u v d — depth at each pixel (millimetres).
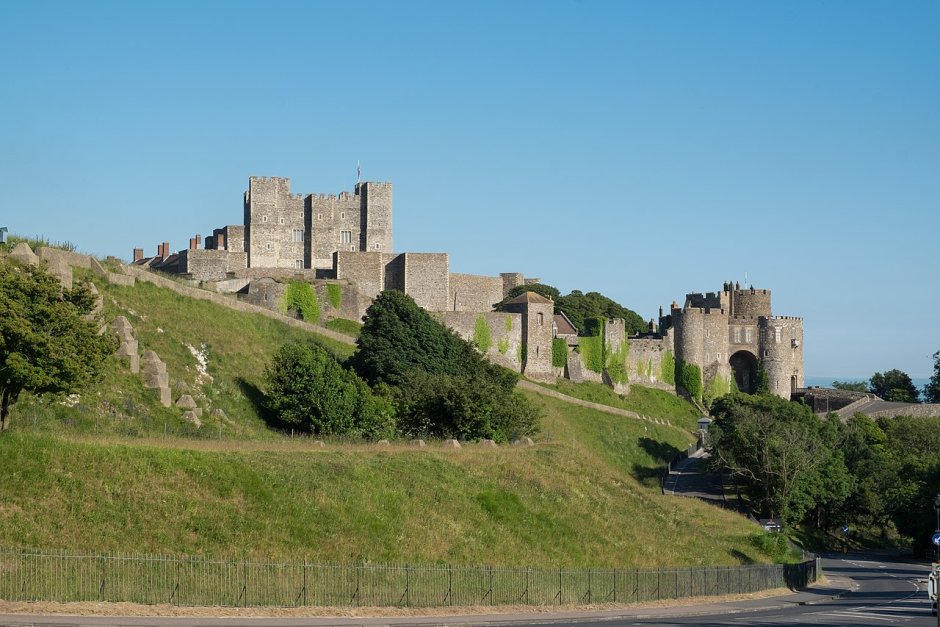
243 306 115125
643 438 152375
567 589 63375
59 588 47719
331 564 56500
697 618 59594
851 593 80500
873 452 143250
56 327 65250
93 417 75312
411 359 116750
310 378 90312
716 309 193375
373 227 189625
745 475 123875
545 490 82812
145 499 58844
